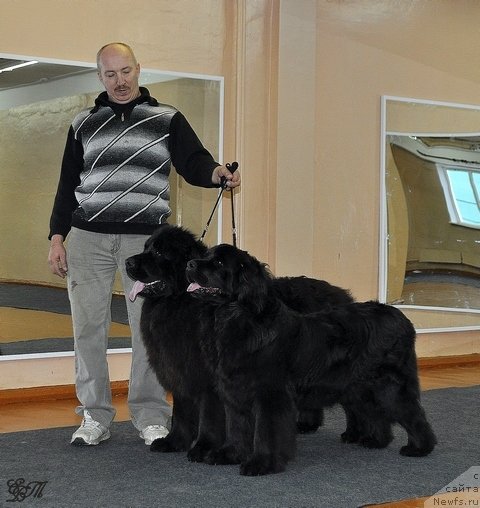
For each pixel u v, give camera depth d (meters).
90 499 3.83
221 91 7.72
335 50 8.38
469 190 9.14
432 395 6.86
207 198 7.65
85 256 4.94
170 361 4.52
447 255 9.04
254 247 7.89
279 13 7.82
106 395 5.10
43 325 6.94
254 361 4.22
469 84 9.18
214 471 4.34
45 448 4.91
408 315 8.84
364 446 5.00
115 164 4.88
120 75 4.82
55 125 7.04
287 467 4.46
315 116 8.27
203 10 7.62
